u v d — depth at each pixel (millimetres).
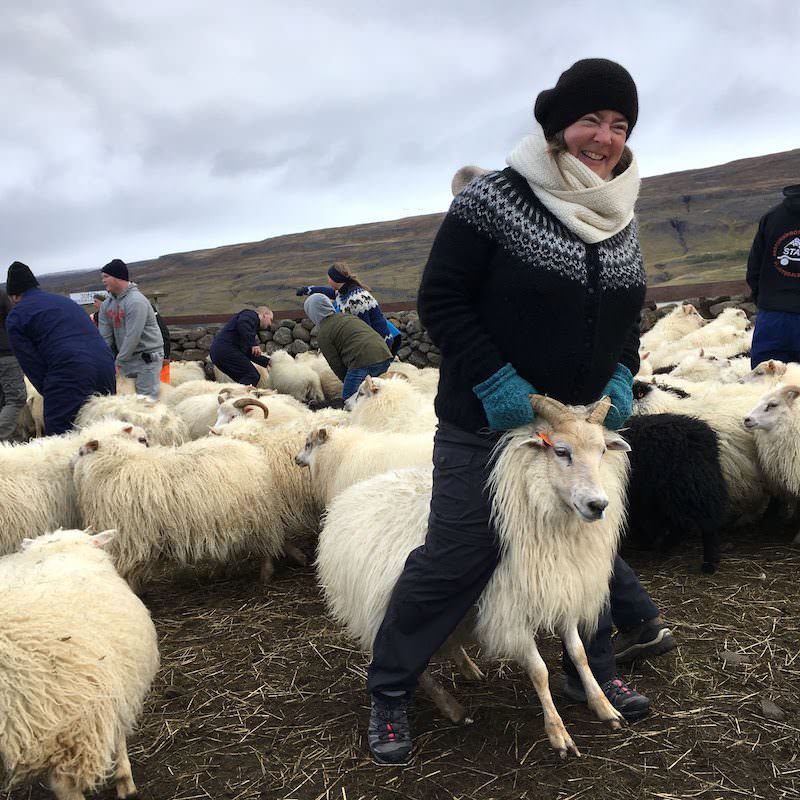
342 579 3369
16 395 9680
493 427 2789
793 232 7062
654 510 5027
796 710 3248
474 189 2729
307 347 16594
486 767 2963
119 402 6691
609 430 3078
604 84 2586
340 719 3418
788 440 5203
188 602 5094
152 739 3367
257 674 3934
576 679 3340
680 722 3182
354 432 5430
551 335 2732
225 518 5016
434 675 3740
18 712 2482
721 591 4508
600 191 2623
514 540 2852
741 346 10719
